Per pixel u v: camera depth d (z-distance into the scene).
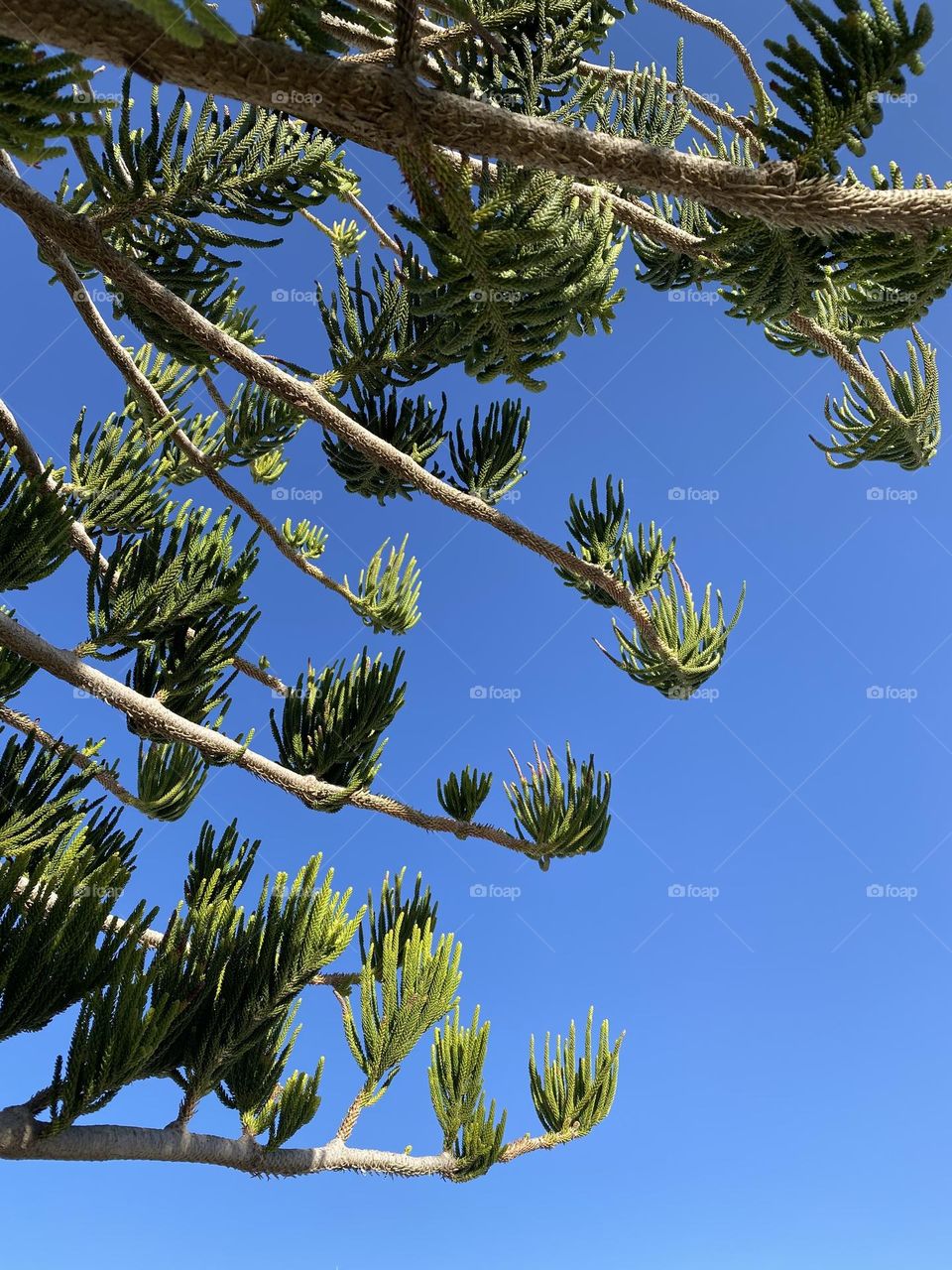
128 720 2.60
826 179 1.41
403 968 2.57
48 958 1.51
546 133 1.25
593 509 3.48
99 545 2.57
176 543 2.60
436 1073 2.80
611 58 2.23
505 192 1.45
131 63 1.02
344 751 2.98
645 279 3.51
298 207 2.35
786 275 1.92
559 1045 3.48
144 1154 1.75
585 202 2.24
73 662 2.31
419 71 1.84
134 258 2.38
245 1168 2.08
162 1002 1.73
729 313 2.15
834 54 1.31
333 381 2.86
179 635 2.73
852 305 1.95
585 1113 3.33
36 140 1.07
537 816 3.53
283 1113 2.18
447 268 1.58
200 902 2.05
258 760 2.77
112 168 2.15
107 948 1.65
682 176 1.35
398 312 2.69
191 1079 1.92
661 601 3.43
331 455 3.17
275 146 2.22
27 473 2.45
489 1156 2.75
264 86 1.09
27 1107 1.52
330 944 2.08
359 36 2.11
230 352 2.28
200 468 3.50
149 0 0.83
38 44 0.98
